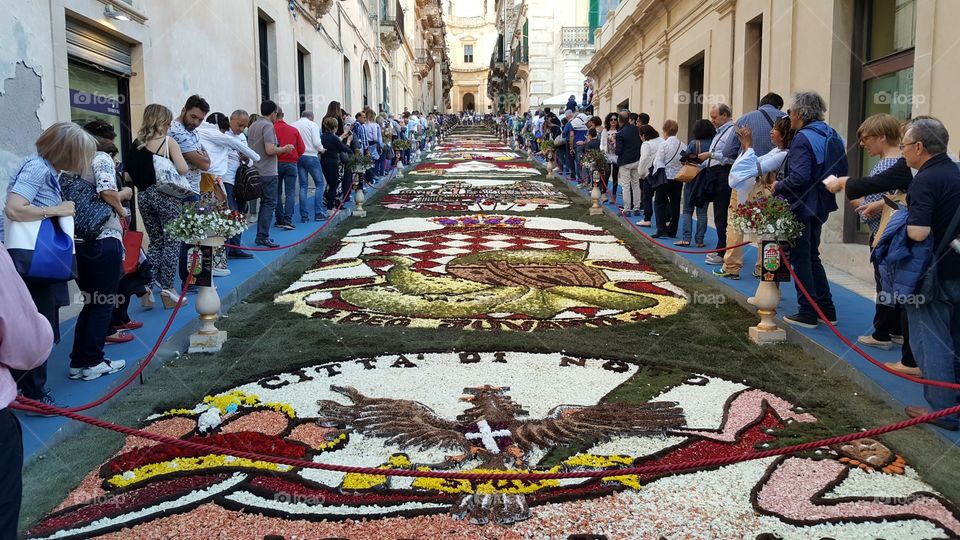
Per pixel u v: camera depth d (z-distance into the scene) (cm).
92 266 464
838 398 466
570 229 1183
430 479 358
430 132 3566
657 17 1709
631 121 1479
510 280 816
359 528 319
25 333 236
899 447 393
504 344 577
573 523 323
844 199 852
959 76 605
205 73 1113
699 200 851
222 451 298
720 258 835
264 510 331
